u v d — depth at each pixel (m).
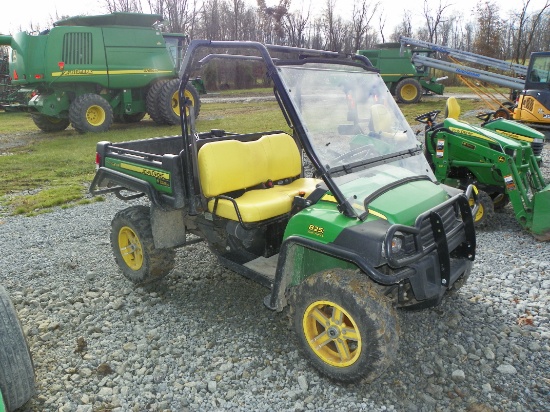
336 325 3.09
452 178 6.66
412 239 3.04
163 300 4.36
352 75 3.82
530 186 6.19
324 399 3.03
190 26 42.94
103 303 4.32
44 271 5.02
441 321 3.85
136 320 4.02
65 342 3.71
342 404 2.97
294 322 3.30
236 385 3.17
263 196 3.98
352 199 3.12
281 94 3.30
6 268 5.11
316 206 3.30
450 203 3.26
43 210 7.33
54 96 15.12
